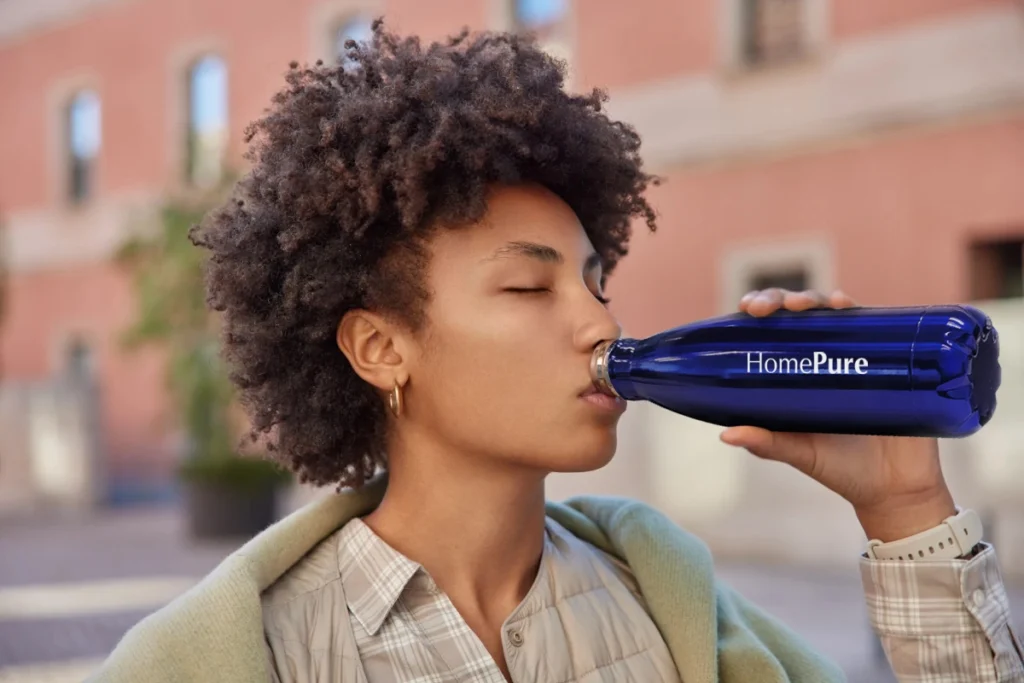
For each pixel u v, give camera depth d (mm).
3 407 14297
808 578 7227
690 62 10250
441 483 1167
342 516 1233
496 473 1150
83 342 16438
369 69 1207
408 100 1146
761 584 7000
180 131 14961
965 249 8906
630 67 10594
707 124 10156
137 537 10656
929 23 9008
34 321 16859
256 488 9953
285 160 1207
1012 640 1208
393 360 1169
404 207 1104
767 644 1372
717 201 10148
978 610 1184
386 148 1149
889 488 1229
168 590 7387
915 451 1228
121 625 6164
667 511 8367
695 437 8250
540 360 1099
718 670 1285
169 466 15180
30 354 16922
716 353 1092
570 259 1131
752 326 1089
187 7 14742
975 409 1013
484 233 1118
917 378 1000
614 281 10656
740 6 10008
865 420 1045
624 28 10625
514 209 1132
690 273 10297
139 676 1059
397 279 1137
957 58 8875
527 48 1241
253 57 14016
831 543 7676
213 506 9992
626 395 1125
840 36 9461
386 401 1202
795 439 1188
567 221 1150
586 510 1432
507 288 1109
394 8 12273
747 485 8023
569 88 1312
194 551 9422
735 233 10031
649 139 10484
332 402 1253
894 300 9211
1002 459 6836
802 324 1068
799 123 9672
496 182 1137
